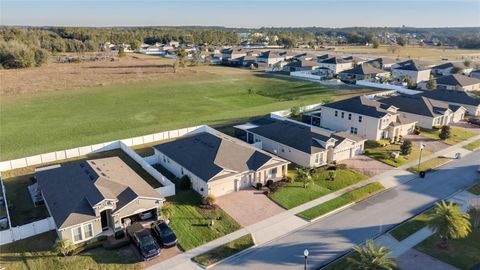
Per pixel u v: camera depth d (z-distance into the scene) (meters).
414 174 44.72
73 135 59.72
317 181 42.44
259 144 51.31
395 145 54.38
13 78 113.62
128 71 131.50
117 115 72.88
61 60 163.62
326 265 27.95
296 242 30.94
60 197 33.34
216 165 38.88
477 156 50.81
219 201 37.50
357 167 46.53
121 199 32.62
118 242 30.14
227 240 31.11
